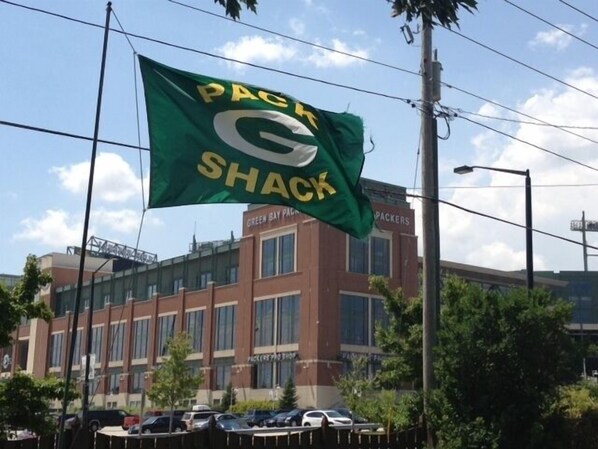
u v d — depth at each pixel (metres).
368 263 72.38
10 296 10.88
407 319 20.47
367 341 71.06
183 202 9.80
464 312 12.59
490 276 88.12
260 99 10.73
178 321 87.56
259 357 74.62
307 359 69.06
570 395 13.12
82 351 99.50
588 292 111.88
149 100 9.89
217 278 85.38
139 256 121.94
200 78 10.36
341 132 11.53
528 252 21.23
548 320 11.96
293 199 10.62
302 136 10.86
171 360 59.06
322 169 10.94
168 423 54.28
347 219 11.10
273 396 68.88
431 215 14.17
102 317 99.06
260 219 78.06
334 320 69.56
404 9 8.87
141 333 93.19
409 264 74.06
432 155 14.53
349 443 11.50
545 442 11.64
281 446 10.72
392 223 73.69
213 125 10.23
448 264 84.06
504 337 11.95
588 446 12.41
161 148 9.82
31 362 107.62
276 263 75.25
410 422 13.94
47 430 10.53
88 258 110.25
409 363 19.42
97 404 95.31
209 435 10.08
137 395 90.81
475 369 12.00
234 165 10.23
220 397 79.69
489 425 11.70
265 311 75.44
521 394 11.84
